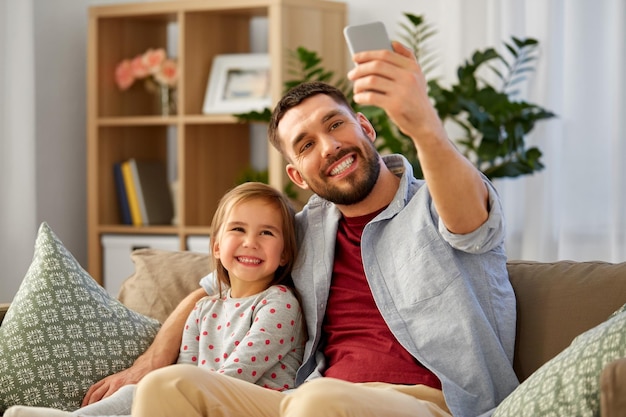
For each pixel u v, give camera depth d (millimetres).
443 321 1971
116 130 4613
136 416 1682
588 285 2031
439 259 2004
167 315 2424
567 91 3850
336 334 2113
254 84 4324
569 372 1584
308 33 4207
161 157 4816
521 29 3932
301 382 2133
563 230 3873
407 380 1955
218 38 4488
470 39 4039
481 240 1950
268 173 4395
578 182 3846
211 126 4516
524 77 3750
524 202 3910
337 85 3865
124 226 4484
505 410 1677
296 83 3777
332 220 2188
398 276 2047
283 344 2135
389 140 3668
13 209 4250
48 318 2219
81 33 4750
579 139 3836
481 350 1945
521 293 2100
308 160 2086
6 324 2240
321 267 2166
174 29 4801
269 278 2242
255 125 4695
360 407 1610
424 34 4254
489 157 3574
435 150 1833
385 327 2051
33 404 2154
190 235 4402
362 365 2006
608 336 1572
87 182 4801
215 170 4539
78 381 2189
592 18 3795
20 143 4254
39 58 4539
